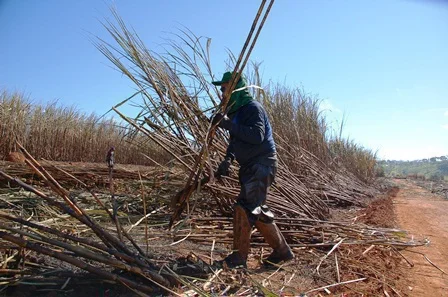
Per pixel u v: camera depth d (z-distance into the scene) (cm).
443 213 1039
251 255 442
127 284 294
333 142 1348
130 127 447
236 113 391
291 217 561
